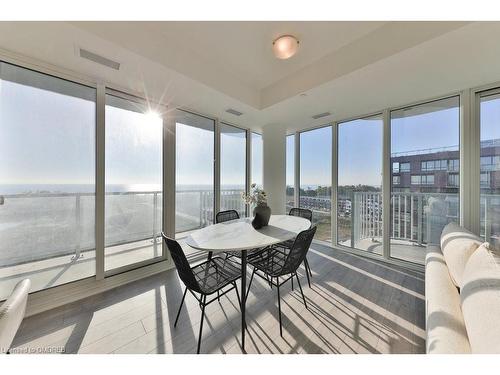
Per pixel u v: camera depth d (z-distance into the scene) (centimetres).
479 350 69
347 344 140
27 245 180
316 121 351
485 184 219
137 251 248
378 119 301
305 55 213
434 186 254
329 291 209
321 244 374
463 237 149
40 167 186
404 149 277
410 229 272
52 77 189
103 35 151
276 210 371
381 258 295
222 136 355
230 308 182
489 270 94
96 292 207
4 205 172
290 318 167
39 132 185
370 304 186
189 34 182
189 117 303
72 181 201
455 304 106
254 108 288
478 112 221
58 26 139
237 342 143
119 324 161
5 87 170
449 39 148
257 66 234
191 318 168
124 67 188
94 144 211
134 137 245
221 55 213
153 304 188
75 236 202
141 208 252
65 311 178
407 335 148
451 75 198
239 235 180
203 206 325
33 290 181
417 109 266
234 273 167
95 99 211
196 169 314
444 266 151
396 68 186
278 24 170
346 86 222
